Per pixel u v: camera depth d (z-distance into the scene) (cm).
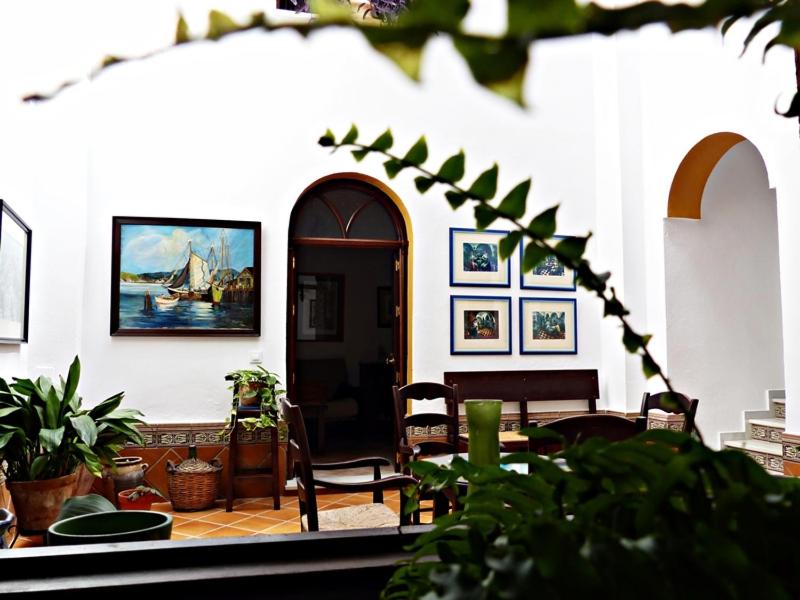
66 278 523
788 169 427
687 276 601
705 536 41
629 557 41
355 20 24
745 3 29
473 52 22
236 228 567
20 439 391
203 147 568
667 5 26
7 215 400
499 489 59
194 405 550
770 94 453
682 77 570
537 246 53
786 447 411
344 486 276
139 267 547
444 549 60
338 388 709
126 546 97
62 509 149
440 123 621
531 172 640
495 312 618
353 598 96
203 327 555
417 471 70
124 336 540
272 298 573
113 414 453
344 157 595
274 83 587
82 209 531
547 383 620
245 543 99
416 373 596
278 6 478
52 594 87
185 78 569
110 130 551
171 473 514
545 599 41
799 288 411
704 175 584
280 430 554
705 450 43
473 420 168
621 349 614
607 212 638
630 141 625
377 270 714
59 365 516
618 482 52
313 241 598
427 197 609
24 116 454
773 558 43
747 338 612
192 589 91
